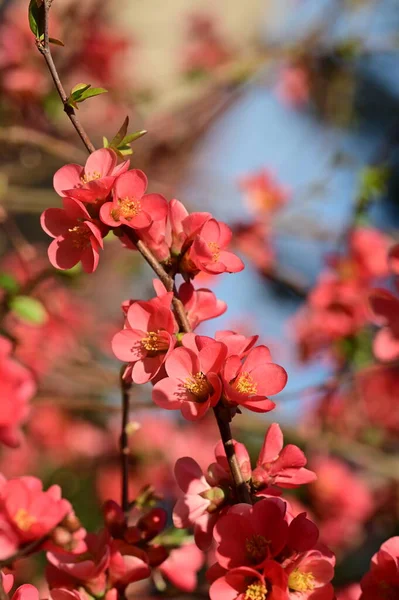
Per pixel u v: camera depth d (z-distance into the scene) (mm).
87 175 1109
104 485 2178
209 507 1090
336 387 1621
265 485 1086
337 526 2027
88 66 2088
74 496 2211
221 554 1054
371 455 1977
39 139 1782
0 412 1231
